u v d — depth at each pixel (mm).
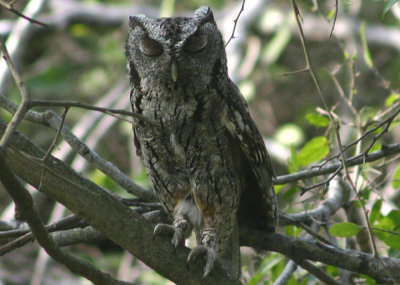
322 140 9102
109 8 18031
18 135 6434
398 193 12094
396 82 15719
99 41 17688
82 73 17500
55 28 17688
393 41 16062
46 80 16469
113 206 6621
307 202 9859
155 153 8602
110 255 14812
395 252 8234
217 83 8242
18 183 5336
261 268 9062
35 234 5789
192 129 8320
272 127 16781
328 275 8484
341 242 10508
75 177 6520
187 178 8734
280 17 16453
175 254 6949
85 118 15383
